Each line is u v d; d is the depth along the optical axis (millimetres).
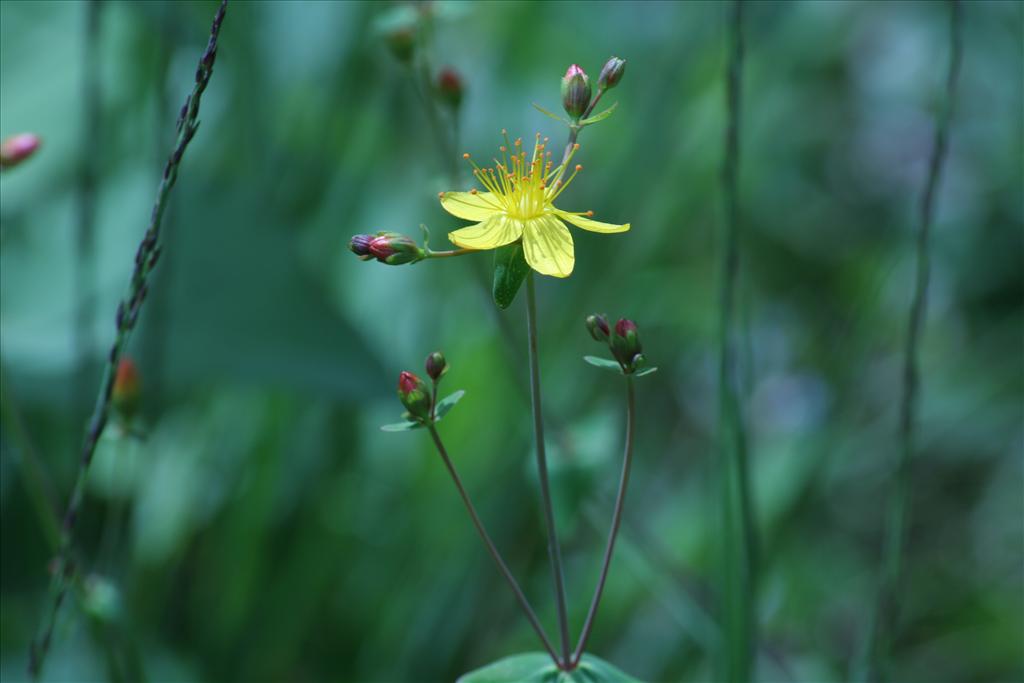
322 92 493
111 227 435
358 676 432
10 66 471
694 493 492
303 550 437
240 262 428
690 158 518
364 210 503
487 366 451
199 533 446
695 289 556
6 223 434
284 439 436
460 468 445
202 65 315
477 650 431
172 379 418
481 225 327
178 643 434
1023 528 525
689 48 502
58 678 407
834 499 544
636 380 531
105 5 442
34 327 423
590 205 503
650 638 434
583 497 385
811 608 471
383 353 458
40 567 436
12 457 436
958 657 483
